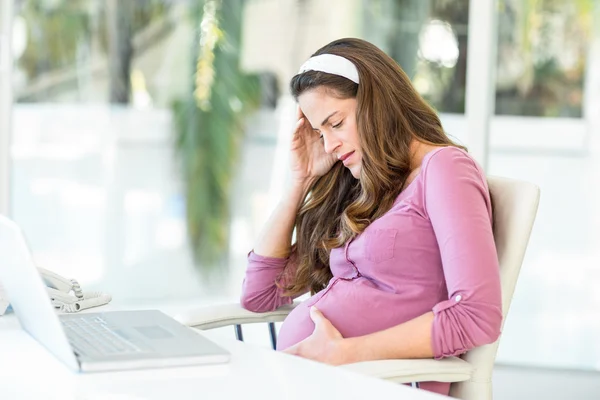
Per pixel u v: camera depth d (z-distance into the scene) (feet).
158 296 16.87
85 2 16.56
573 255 14.23
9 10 15.52
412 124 8.42
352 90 8.36
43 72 16.55
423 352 7.07
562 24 13.98
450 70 14.61
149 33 16.62
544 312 14.43
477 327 7.02
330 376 5.40
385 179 8.30
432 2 14.67
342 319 7.86
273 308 9.41
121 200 16.81
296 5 15.85
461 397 7.41
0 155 15.65
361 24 15.26
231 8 16.31
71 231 16.80
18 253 5.67
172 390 5.08
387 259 7.86
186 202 16.69
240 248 16.62
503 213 7.84
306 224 9.41
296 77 8.61
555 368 14.43
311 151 9.43
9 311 7.49
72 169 16.72
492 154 14.51
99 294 8.13
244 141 16.43
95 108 16.70
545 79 14.15
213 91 16.47
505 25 14.25
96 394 5.02
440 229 7.39
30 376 5.38
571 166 14.15
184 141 16.63
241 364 5.67
